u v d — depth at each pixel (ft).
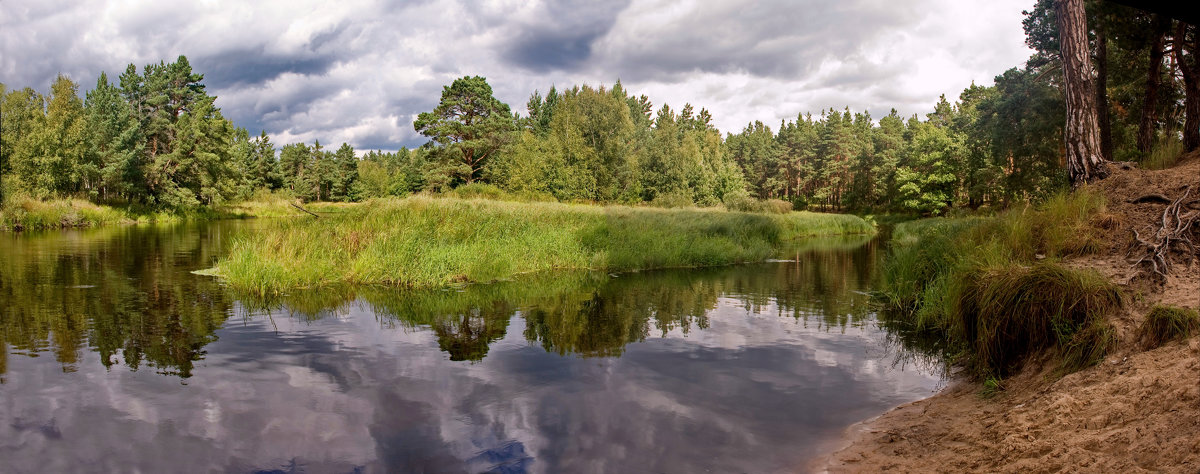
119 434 12.53
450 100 175.94
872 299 30.91
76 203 110.42
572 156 152.56
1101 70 43.06
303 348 19.85
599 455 11.63
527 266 41.60
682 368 17.74
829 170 247.29
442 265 36.17
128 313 25.59
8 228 85.46
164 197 138.62
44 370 17.04
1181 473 7.37
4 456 11.41
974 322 17.51
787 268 45.96
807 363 18.38
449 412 14.01
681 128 320.50
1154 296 14.05
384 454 11.68
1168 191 20.33
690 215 69.51
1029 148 75.36
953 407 13.60
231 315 25.40
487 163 176.96
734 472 10.86
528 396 15.15
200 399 14.76
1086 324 13.71
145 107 157.89
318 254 37.50
